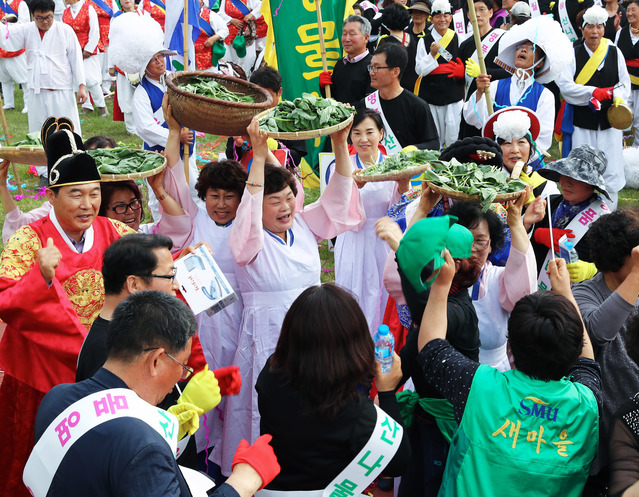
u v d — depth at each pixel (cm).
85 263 386
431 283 290
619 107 848
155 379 243
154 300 246
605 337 336
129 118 1238
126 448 216
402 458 279
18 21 1451
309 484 273
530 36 669
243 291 435
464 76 935
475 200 383
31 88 1043
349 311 269
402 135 675
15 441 387
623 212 366
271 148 679
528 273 372
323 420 265
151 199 805
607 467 286
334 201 449
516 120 530
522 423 262
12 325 357
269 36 845
